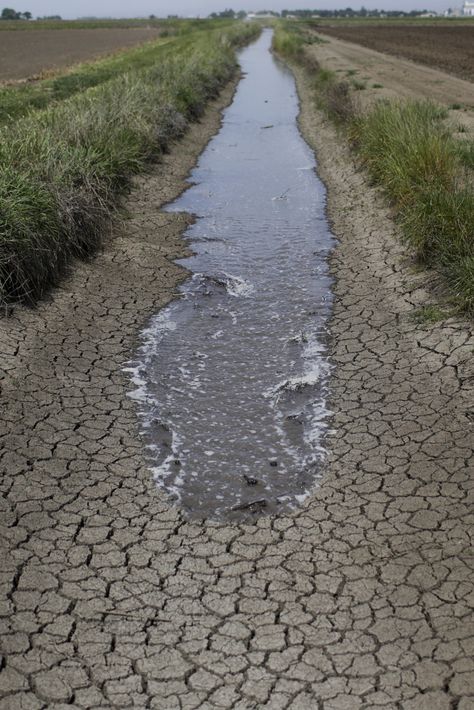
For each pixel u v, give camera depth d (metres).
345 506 4.16
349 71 24.78
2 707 2.96
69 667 3.15
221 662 3.18
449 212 7.17
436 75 23.97
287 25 79.94
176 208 10.53
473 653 3.15
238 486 4.40
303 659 3.18
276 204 10.78
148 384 5.62
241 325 6.70
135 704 2.98
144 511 4.17
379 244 8.35
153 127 13.34
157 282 7.66
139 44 47.56
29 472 4.45
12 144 8.32
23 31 75.94
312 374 5.73
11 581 3.61
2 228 6.53
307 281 7.71
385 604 3.45
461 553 3.72
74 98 14.33
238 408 5.30
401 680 3.05
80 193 8.27
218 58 28.50
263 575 3.67
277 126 17.53
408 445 4.66
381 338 6.18
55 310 6.61
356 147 12.50
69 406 5.21
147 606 3.48
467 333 5.80
